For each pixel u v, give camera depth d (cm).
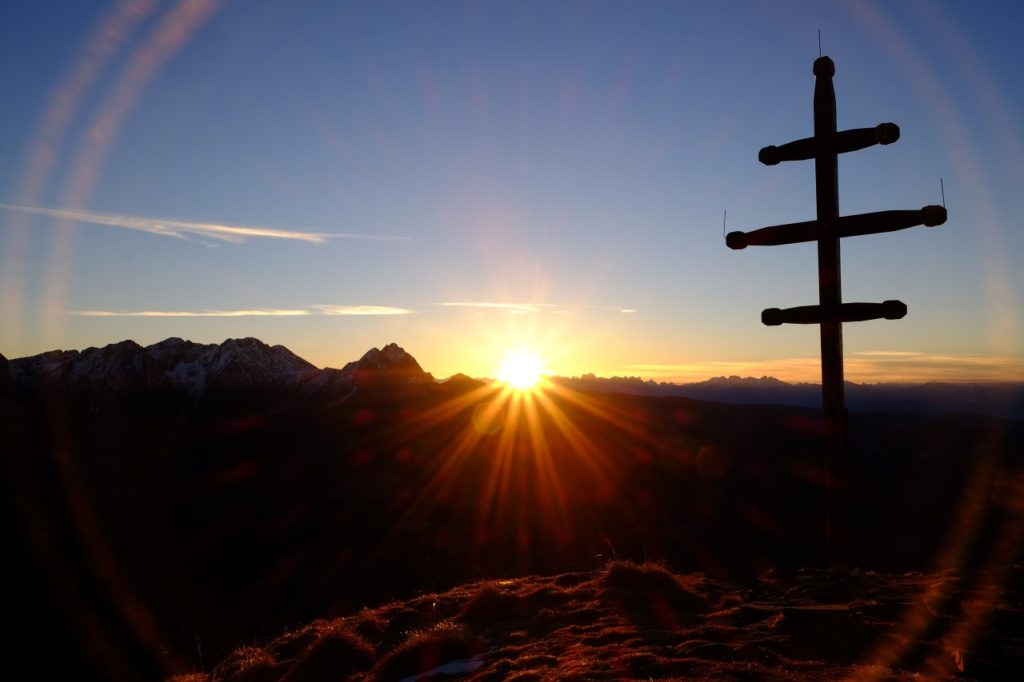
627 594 1340
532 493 6038
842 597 1241
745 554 4612
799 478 6938
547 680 895
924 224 1234
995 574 1347
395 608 1490
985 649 925
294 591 4109
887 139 1273
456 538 4881
